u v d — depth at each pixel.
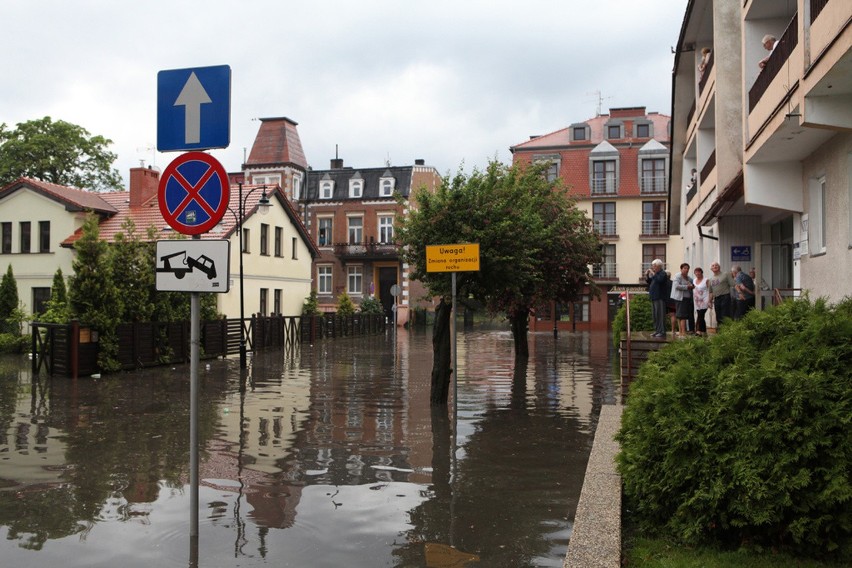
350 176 61.66
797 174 13.46
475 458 9.29
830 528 4.90
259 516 6.73
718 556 5.04
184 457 9.34
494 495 7.48
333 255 61.06
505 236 13.37
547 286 24.53
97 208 34.31
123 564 5.51
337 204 61.25
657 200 54.56
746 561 4.94
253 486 7.85
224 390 16.48
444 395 14.25
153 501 7.25
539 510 6.94
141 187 36.47
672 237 54.25
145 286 22.06
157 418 12.48
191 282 5.83
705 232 23.78
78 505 7.12
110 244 21.84
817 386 5.01
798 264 13.77
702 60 23.70
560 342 37.22
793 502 4.96
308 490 7.68
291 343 34.44
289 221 40.00
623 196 54.81
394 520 6.61
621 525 5.75
